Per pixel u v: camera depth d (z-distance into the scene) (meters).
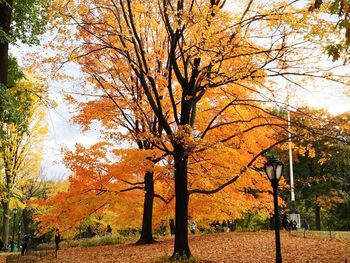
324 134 11.81
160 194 22.55
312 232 23.94
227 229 35.31
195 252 15.42
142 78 13.89
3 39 11.28
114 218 33.94
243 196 17.84
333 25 9.41
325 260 11.77
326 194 38.00
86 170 17.61
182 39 13.11
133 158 16.34
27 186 36.38
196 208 17.95
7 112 12.69
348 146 12.32
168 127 13.79
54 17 12.07
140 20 15.18
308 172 39.62
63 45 13.81
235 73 11.57
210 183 16.78
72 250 21.42
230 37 11.34
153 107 13.72
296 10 10.19
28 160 28.22
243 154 15.77
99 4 14.59
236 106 14.85
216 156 14.81
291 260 12.16
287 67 11.30
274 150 33.38
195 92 13.41
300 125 12.09
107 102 18.72
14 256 16.28
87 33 15.40
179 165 13.45
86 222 33.22
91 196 17.66
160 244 20.50
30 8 13.10
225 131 15.69
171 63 13.40
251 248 15.84
